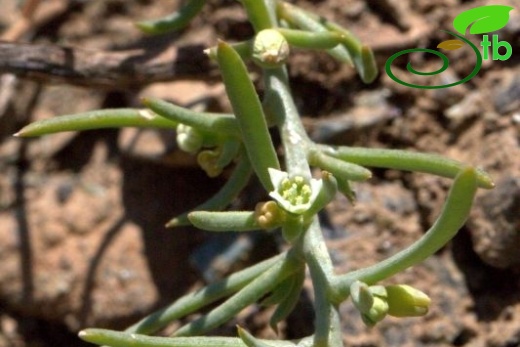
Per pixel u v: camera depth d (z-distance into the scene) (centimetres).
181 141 12
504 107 13
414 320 13
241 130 11
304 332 13
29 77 13
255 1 12
